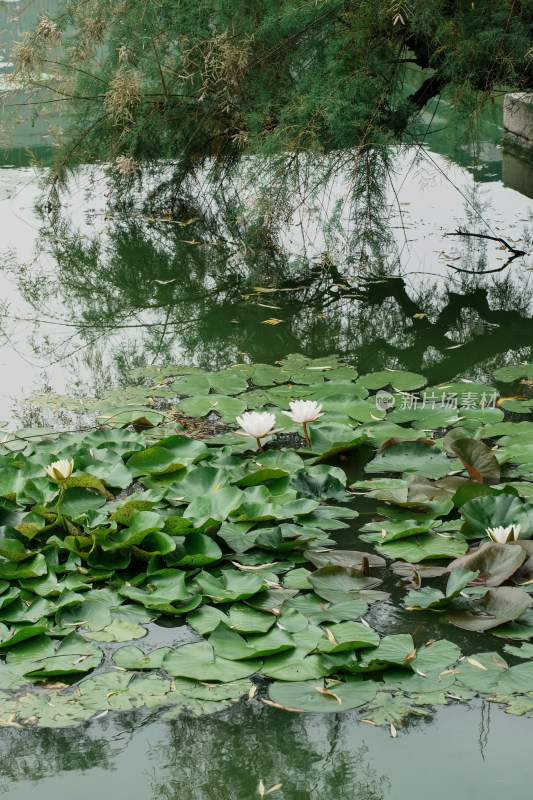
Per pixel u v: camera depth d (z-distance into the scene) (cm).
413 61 543
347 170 555
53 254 559
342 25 526
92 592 219
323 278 506
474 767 163
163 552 227
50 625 206
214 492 253
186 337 424
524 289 478
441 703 178
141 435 298
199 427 320
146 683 186
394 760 165
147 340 422
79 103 648
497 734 171
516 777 161
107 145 652
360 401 333
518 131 761
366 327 431
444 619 210
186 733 173
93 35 587
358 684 184
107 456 283
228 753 168
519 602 207
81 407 338
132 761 167
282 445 305
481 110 513
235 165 632
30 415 332
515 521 242
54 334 432
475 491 255
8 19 628
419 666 190
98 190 705
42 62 611
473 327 428
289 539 243
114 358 398
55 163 655
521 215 603
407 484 270
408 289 483
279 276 511
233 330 432
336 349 404
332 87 502
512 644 200
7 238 590
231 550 242
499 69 501
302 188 548
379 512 260
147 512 240
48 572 223
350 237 546
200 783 161
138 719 177
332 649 191
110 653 197
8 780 162
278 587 222
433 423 315
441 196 655
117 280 513
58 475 259
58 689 185
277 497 264
